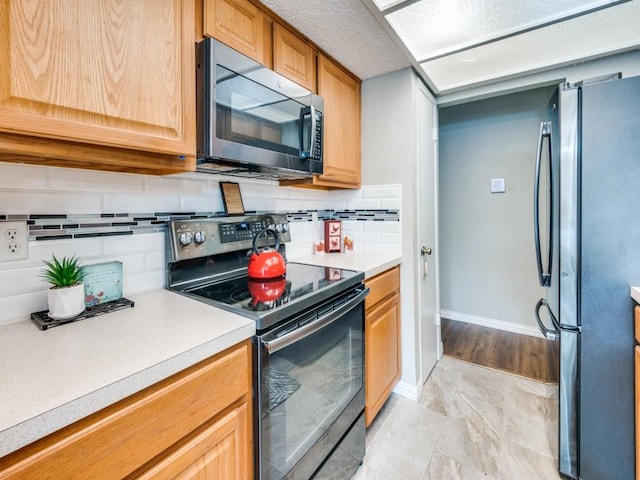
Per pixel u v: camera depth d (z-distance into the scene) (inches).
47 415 20.1
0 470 18.9
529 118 112.8
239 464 35.0
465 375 88.0
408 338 78.6
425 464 57.6
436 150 95.1
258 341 36.1
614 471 48.9
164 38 36.4
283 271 55.7
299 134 55.3
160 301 43.1
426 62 74.5
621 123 46.8
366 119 83.3
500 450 60.5
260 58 52.0
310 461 44.5
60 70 28.3
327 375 48.6
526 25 59.9
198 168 49.9
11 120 25.7
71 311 35.2
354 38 62.7
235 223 58.2
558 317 53.3
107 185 43.3
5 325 34.4
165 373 26.7
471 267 127.0
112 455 23.9
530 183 113.9
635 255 46.6
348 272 59.8
